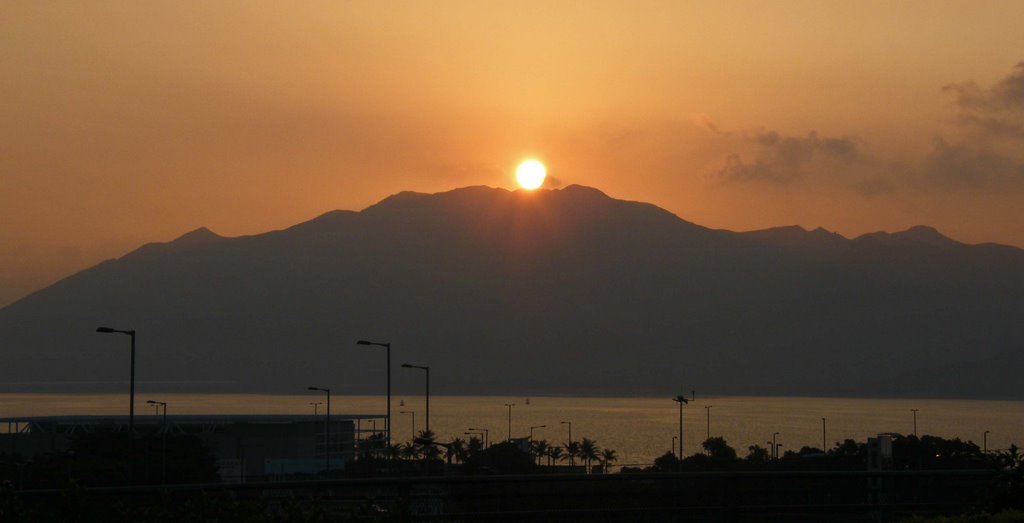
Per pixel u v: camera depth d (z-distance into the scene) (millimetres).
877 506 25453
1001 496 23375
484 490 24750
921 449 62531
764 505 25234
